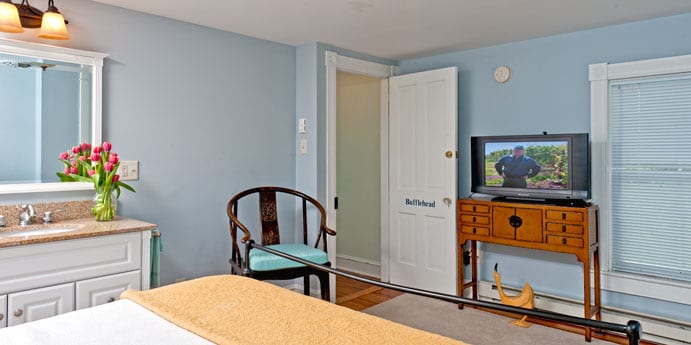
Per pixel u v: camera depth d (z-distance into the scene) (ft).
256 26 10.47
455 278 12.35
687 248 9.61
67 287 7.08
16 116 7.97
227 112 10.93
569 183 10.27
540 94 11.46
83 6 8.57
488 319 10.96
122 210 9.16
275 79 11.99
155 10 9.27
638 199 10.21
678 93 9.61
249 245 7.45
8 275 6.50
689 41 9.37
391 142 13.93
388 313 11.43
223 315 4.84
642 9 9.15
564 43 11.04
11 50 7.84
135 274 7.91
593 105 10.56
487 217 11.09
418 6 8.98
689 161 9.52
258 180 11.64
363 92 15.43
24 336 4.25
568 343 9.57
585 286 9.70
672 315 9.67
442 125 12.63
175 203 10.00
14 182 7.94
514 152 11.05
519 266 11.84
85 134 8.65
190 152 10.24
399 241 13.76
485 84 12.48
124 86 9.14
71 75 8.48
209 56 10.54
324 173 12.26
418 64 13.92
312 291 12.36
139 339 4.21
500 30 10.75
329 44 12.17
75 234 7.13
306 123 12.28
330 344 4.08
